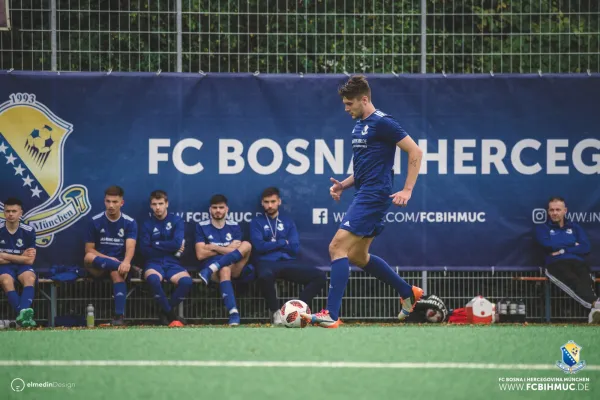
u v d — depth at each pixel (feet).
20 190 88.33
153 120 89.10
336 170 89.71
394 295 88.33
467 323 85.71
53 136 88.48
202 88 89.25
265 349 49.19
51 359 45.44
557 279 87.51
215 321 88.63
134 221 87.76
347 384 37.60
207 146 89.30
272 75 89.30
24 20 88.38
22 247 86.48
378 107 89.56
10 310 87.04
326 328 66.90
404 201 61.72
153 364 43.32
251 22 89.56
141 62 89.25
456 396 35.35
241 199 89.51
